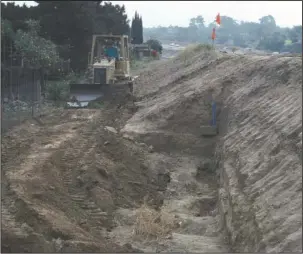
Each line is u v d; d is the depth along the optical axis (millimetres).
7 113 18656
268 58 17422
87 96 24938
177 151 17078
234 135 13266
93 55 28453
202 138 17156
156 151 17031
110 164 13453
